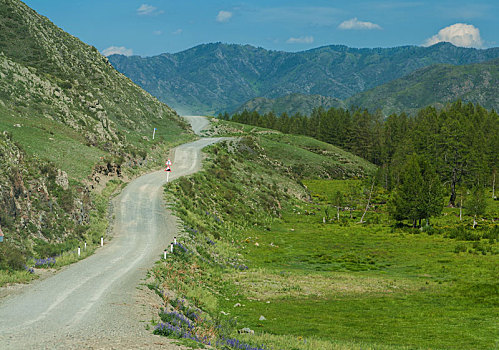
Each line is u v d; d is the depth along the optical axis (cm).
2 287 2584
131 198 6184
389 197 12375
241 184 9512
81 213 4656
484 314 3247
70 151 6412
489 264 5191
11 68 7825
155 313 2256
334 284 4269
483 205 8719
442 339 2636
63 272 3122
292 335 2628
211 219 6662
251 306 3306
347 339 2606
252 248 6125
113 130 8875
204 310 2892
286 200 10206
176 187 7106
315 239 7188
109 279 2952
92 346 1659
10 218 3372
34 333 1814
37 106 7419
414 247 6519
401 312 3312
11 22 11350
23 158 4356
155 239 4569
